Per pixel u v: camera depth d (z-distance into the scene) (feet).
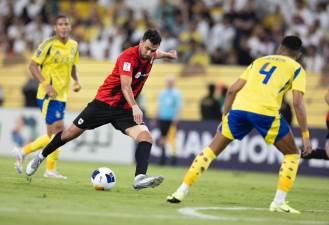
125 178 131.54
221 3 249.14
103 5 266.36
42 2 267.39
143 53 94.58
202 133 204.03
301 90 84.07
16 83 257.34
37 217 68.08
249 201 100.27
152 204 85.10
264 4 242.99
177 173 166.50
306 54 227.81
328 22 237.66
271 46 230.89
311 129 192.44
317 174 190.08
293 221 75.87
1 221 64.49
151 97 244.01
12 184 100.94
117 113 98.17
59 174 125.29
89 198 88.28
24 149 118.93
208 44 240.73
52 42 117.39
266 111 83.30
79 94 249.96
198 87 238.27
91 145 212.43
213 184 133.28
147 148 95.04
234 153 199.72
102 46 252.21
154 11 251.60
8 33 267.80
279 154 192.85
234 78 234.38
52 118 118.62
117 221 68.59
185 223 69.36
